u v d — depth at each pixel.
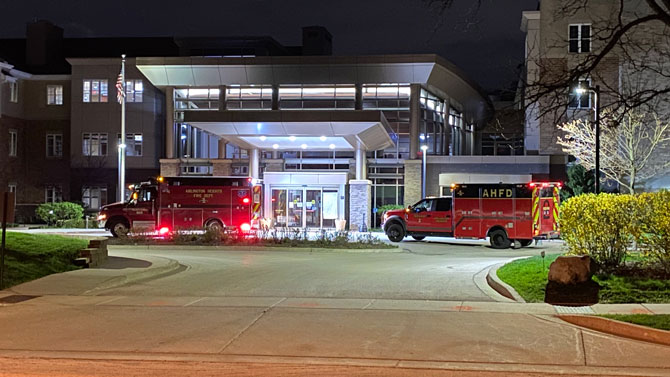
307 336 10.45
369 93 46.66
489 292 14.78
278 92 47.03
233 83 46.75
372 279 17.00
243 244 28.19
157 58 46.34
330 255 25.27
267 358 9.23
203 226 33.06
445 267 19.88
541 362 8.99
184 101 48.31
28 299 13.91
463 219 29.27
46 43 57.03
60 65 57.66
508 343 9.95
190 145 49.72
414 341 10.09
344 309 12.67
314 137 38.53
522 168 43.28
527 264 17.33
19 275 16.22
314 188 39.59
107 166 50.47
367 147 42.62
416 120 45.50
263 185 39.75
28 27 57.00
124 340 10.23
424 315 12.02
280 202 39.75
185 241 28.92
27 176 53.00
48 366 8.74
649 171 34.66
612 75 32.69
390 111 46.34
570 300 12.97
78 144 50.88
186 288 15.66
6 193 15.24
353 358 9.22
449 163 44.38
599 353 9.41
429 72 44.62
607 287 13.54
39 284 15.52
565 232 16.11
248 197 33.44
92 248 19.61
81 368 8.64
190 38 53.56
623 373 8.49
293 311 12.48
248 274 18.34
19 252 18.06
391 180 47.00
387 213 32.09
